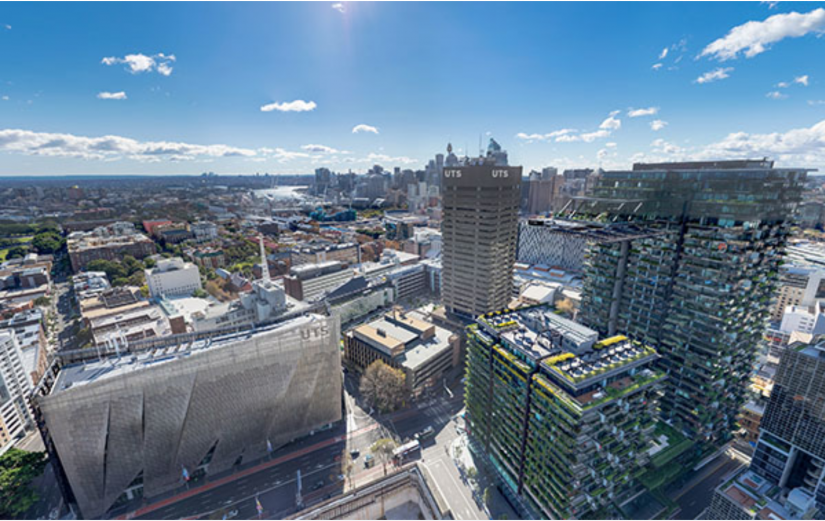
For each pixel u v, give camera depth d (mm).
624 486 100750
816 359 85688
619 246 129250
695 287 110062
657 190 118625
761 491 92375
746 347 113938
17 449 119250
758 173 100312
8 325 190250
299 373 126625
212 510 109250
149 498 112938
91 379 102312
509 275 191125
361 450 130500
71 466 100375
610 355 91938
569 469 84312
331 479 119000
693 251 110250
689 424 115625
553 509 91000
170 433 110688
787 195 104625
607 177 135250
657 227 119062
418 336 170750
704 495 110125
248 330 127688
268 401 123125
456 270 190625
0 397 130750
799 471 91688
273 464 124688
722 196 103938
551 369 87750
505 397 104062
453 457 126125
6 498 108188
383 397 144750
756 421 123562
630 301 129625
